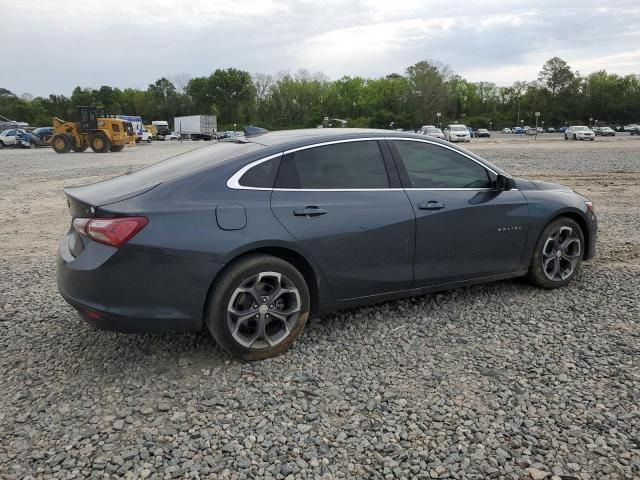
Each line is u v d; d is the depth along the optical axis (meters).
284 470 2.60
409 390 3.30
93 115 31.22
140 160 23.80
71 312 4.65
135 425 2.96
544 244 4.89
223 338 3.53
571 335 4.06
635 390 3.26
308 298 3.80
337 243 3.84
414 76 105.62
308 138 3.97
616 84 116.94
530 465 2.62
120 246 3.26
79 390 3.34
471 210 4.41
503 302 4.75
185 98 119.38
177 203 3.43
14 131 40.53
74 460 2.67
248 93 115.44
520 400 3.17
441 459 2.67
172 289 3.37
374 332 4.16
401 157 4.26
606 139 50.44
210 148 4.29
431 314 4.50
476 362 3.65
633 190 12.09
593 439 2.80
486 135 68.94
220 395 3.26
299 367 3.61
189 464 2.64
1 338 4.11
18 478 2.54
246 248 3.50
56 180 15.06
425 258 4.26
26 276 5.75
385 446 2.77
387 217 4.02
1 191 12.71
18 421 3.00
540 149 29.52
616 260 6.08
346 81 124.38
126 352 3.86
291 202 3.71
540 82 118.31
